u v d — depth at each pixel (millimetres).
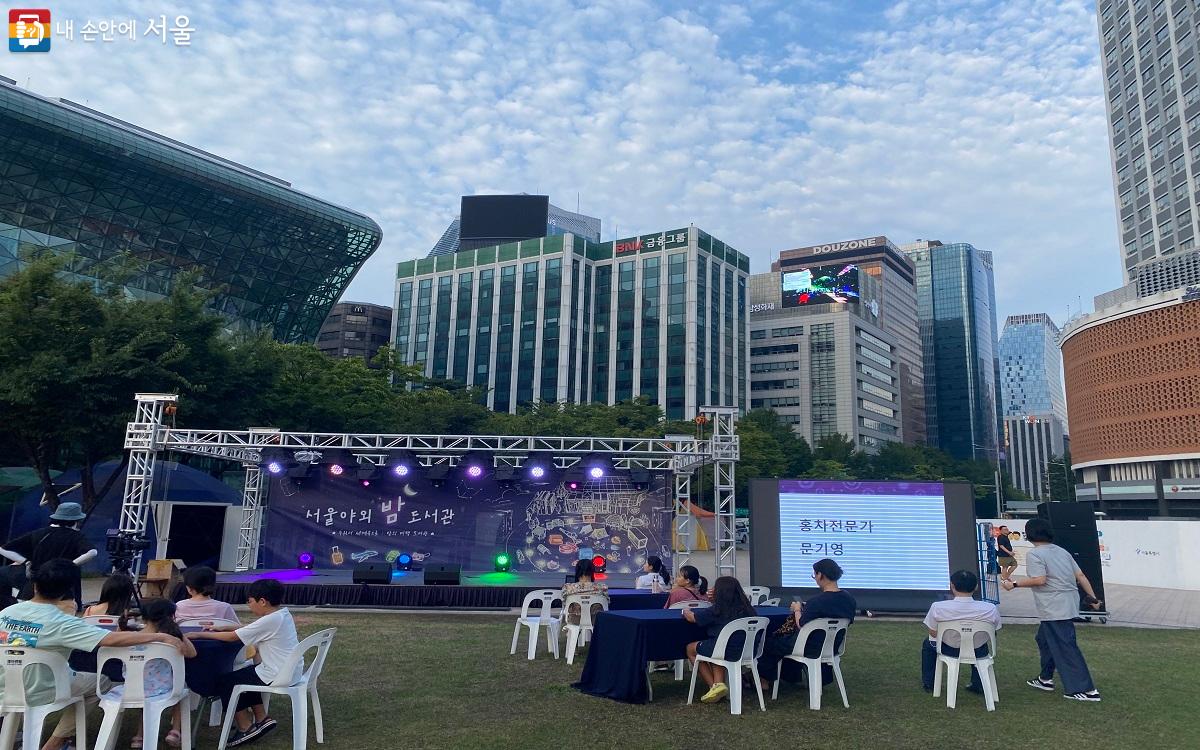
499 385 100625
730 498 16734
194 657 5430
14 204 51750
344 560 18531
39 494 23656
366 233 68750
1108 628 13328
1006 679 8578
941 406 195625
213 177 58281
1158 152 70188
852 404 122250
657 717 6699
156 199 57312
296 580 15922
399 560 18406
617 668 7445
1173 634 12578
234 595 14930
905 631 12367
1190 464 51156
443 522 18875
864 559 14133
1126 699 7555
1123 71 76000
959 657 7203
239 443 17000
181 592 7918
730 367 100000
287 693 5504
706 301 97375
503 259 104188
